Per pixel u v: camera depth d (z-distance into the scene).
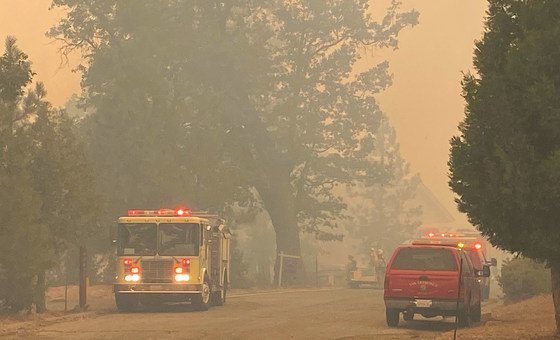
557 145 19.05
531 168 18.92
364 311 34.19
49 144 32.62
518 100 19.39
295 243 71.94
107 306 37.84
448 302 26.39
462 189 20.42
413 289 26.70
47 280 51.66
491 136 19.89
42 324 28.06
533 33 19.02
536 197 18.69
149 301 37.12
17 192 29.30
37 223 30.59
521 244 19.80
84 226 34.38
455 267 26.58
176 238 34.28
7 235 29.22
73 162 33.53
